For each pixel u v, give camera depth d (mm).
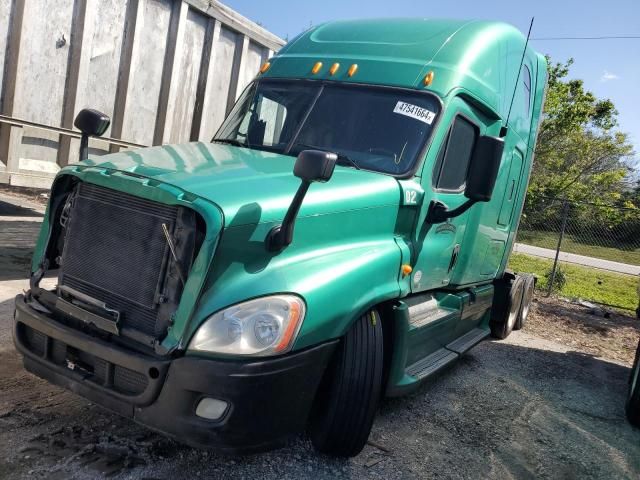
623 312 11797
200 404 2869
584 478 4086
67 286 3357
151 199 3055
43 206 10477
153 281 3041
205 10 8977
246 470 3395
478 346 7309
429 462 3924
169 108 8938
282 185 3359
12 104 7312
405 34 4914
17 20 7180
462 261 5406
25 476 2965
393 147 4219
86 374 3127
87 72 7926
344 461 3703
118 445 3402
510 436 4598
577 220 22859
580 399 5797
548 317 9961
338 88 4566
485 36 5105
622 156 31609
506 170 6152
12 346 4531
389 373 3914
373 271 3553
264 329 2912
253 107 4805
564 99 24547
